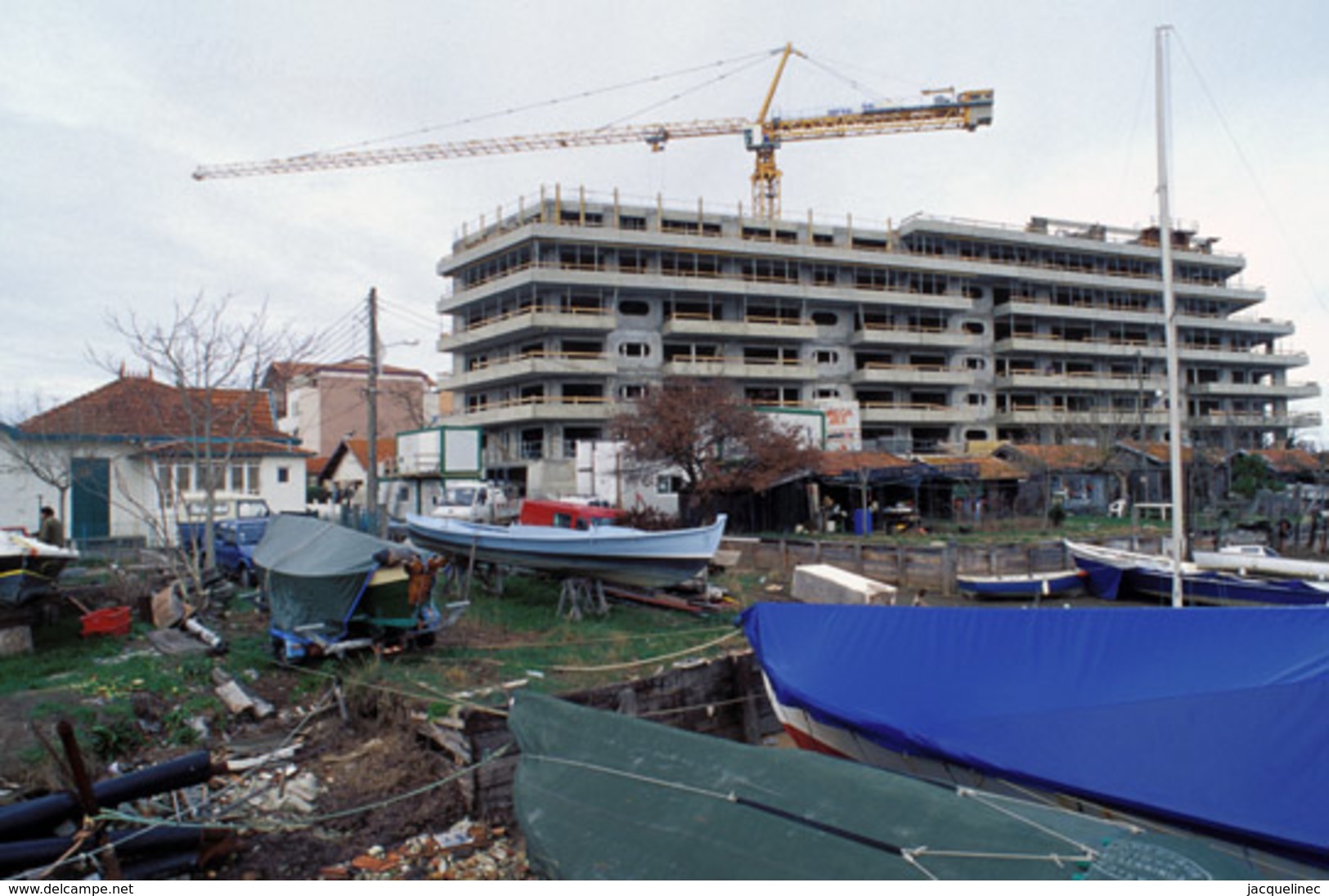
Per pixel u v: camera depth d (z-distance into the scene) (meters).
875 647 9.13
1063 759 6.97
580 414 48.12
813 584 18.22
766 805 5.61
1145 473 42.38
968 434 62.91
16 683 9.98
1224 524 31.50
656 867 5.14
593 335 51.12
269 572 12.32
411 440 41.66
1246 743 6.41
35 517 23.66
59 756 7.41
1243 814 5.98
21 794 7.16
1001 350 63.81
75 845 6.16
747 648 13.70
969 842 4.96
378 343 27.11
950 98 75.00
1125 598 21.34
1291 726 6.33
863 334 57.94
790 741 13.05
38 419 23.70
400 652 12.24
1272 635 7.64
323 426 63.97
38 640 12.20
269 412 29.95
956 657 8.62
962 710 7.89
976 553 22.69
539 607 16.36
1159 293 70.88
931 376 58.91
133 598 14.84
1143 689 7.50
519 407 48.62
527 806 6.18
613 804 5.98
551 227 49.59
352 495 47.28
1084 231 71.12
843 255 57.50
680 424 30.05
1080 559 22.12
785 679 9.21
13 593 11.29
